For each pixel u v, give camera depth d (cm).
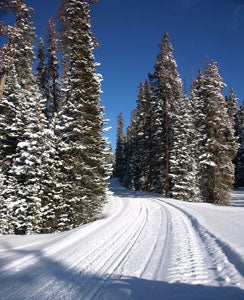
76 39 1944
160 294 477
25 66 2106
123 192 4303
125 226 1252
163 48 3331
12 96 1947
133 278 563
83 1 2028
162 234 1036
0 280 570
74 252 791
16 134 1884
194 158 3478
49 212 1625
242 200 3681
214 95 2980
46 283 550
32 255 768
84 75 1909
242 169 5297
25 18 1572
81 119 1823
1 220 1603
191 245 832
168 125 3428
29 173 1620
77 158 1802
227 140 3058
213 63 3041
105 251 793
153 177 3897
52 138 1725
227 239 846
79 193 1733
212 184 2906
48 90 2548
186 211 1748
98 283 542
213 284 509
